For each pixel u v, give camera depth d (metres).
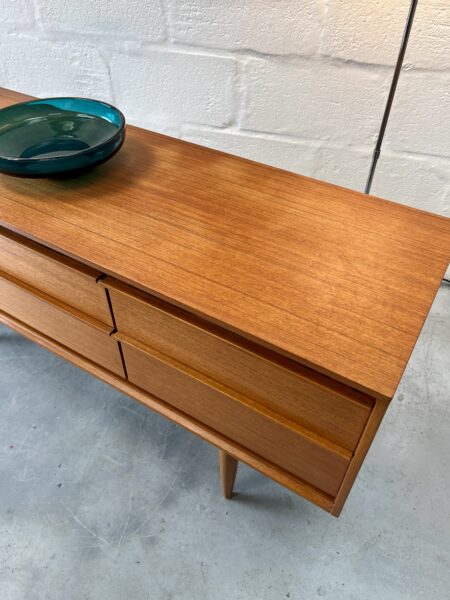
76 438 0.97
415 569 0.78
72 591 0.77
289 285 0.57
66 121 0.81
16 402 1.03
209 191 0.73
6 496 0.88
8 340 1.15
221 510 0.86
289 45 0.98
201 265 0.59
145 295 0.60
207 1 0.98
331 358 0.48
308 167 1.18
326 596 0.75
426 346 1.15
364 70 0.97
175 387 0.68
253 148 1.20
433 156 1.05
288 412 0.57
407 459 0.93
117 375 0.78
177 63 1.11
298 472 0.64
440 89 0.94
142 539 0.82
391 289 0.57
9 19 1.22
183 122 1.23
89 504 0.87
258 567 0.79
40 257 0.66
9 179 0.74
